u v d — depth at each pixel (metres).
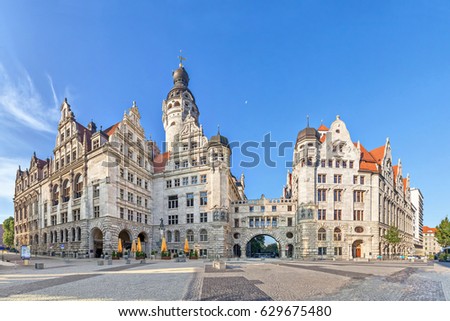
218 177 58.59
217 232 56.88
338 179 59.72
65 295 12.48
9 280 18.02
